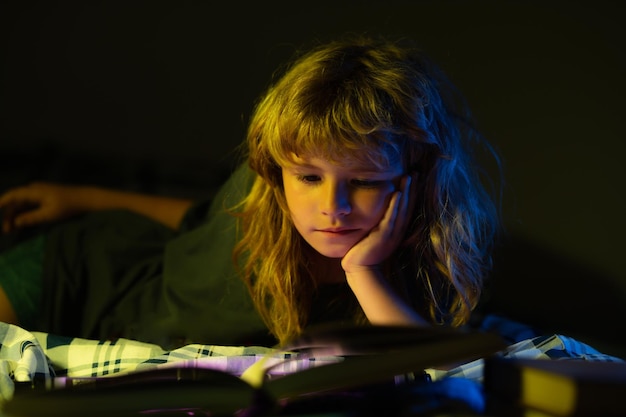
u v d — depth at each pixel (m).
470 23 1.83
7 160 1.86
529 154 1.82
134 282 1.28
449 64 1.85
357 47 0.95
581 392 0.54
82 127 1.96
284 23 1.91
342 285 1.06
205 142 1.95
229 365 0.83
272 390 0.58
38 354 0.86
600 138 1.80
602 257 1.79
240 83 1.93
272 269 1.03
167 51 1.93
